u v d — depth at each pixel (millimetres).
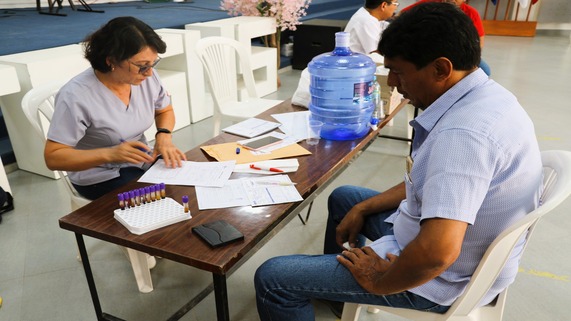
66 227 1074
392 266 929
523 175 876
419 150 963
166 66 3713
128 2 7062
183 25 4633
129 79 1436
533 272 1843
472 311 1085
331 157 1438
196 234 1005
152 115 1742
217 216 1083
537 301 1674
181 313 1550
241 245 965
